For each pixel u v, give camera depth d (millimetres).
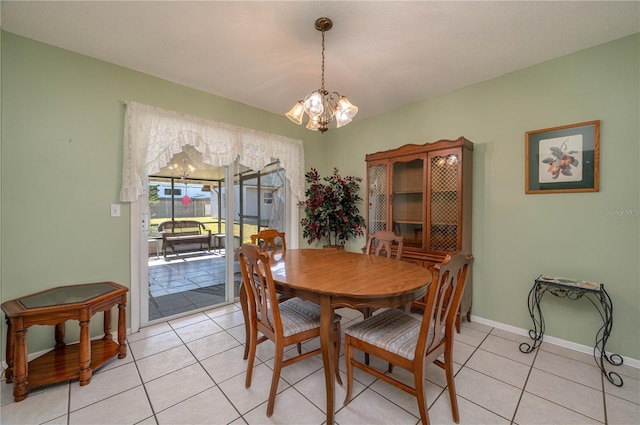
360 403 1582
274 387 1482
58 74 2096
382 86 2758
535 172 2334
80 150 2193
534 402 1578
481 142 2643
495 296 2574
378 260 2223
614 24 1817
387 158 3055
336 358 1753
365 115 3578
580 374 1842
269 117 3457
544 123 2289
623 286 1973
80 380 1720
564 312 2213
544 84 2287
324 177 4082
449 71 2457
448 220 2600
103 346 2061
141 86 2484
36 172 2016
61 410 1519
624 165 1962
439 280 1271
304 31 1918
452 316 1461
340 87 2785
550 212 2273
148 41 2041
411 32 1916
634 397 1612
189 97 2773
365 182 3689
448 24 1830
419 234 2859
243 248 1651
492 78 2570
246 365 1963
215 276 3252
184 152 2912
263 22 1826
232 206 3221
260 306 1695
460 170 2488
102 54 2211
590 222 2096
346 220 3471
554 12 1710
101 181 2291
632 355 1938
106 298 1905
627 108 1946
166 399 1609
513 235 2465
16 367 1580
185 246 3080
